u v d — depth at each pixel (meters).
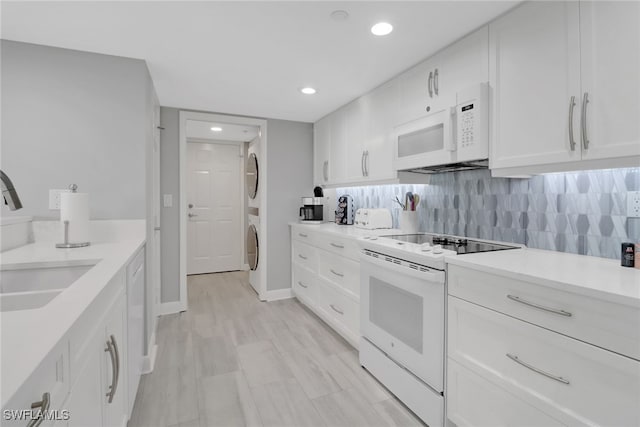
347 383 1.99
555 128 1.35
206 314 3.18
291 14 1.60
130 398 1.56
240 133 4.36
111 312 1.18
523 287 1.18
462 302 1.44
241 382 1.99
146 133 2.14
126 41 1.87
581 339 1.02
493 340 1.31
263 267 3.62
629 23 1.12
